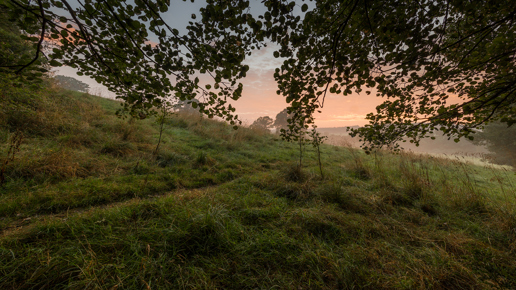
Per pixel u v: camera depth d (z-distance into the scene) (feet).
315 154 30.53
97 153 15.75
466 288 5.72
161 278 5.29
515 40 5.72
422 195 12.85
